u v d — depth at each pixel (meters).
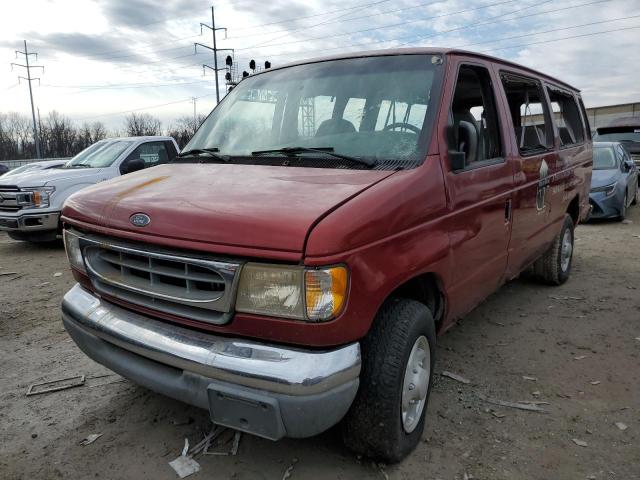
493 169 3.49
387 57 3.45
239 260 2.21
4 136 74.06
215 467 2.74
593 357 4.11
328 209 2.25
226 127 3.70
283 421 2.20
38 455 2.88
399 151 2.90
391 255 2.44
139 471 2.73
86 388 3.63
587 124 6.52
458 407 3.34
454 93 3.19
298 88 3.55
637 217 11.38
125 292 2.66
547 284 5.95
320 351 2.22
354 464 2.75
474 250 3.28
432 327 2.86
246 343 2.27
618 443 2.96
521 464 2.77
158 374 2.49
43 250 8.73
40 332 4.75
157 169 3.36
